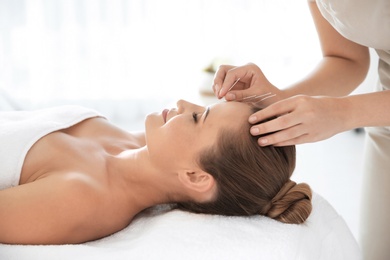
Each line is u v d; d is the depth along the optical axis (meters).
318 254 1.14
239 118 1.23
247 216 1.21
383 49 1.28
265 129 1.07
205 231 1.10
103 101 3.43
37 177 1.26
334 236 1.22
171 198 1.32
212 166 1.22
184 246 1.06
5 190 1.14
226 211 1.24
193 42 3.47
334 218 1.28
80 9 3.23
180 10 3.39
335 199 2.63
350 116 1.08
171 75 3.51
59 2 3.20
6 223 1.08
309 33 3.54
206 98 2.42
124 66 3.40
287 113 1.13
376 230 1.46
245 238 1.09
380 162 1.43
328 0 1.20
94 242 1.19
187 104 1.35
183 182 1.26
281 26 3.53
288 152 1.24
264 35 3.54
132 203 1.30
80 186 1.18
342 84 1.46
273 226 1.14
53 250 1.06
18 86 3.29
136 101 3.49
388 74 1.38
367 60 1.51
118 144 1.46
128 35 3.36
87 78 3.37
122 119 3.50
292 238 1.10
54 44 3.26
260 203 1.20
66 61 3.31
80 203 1.16
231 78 1.33
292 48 3.58
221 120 1.24
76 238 1.17
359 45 1.48
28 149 1.29
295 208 1.16
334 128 1.07
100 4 3.25
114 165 1.33
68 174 1.21
